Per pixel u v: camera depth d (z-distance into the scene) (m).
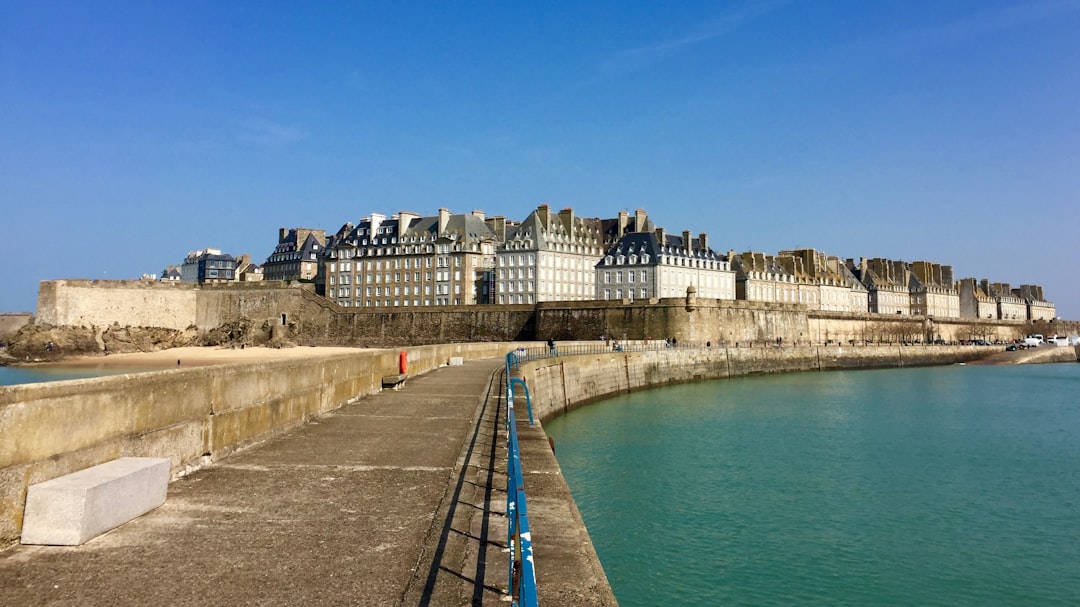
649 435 36.22
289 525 7.73
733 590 16.70
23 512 6.82
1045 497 24.92
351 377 19.73
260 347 91.25
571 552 7.16
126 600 5.64
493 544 7.21
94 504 7.04
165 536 7.23
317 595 5.84
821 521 21.77
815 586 17.02
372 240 112.38
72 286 83.69
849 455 31.77
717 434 36.75
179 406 9.91
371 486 9.61
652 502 23.47
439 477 10.23
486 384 26.03
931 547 19.70
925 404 51.53
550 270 97.12
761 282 109.06
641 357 61.97
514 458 6.46
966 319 130.50
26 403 6.88
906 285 146.50
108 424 8.23
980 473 28.56
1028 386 66.75
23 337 79.19
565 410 45.06
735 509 22.81
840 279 130.00
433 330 84.88
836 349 89.06
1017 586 17.25
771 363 79.75
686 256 95.19
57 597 5.66
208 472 10.27
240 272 157.88
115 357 80.62
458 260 101.94
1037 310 191.12
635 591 16.56
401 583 6.13
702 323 75.06
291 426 14.56
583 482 26.00
